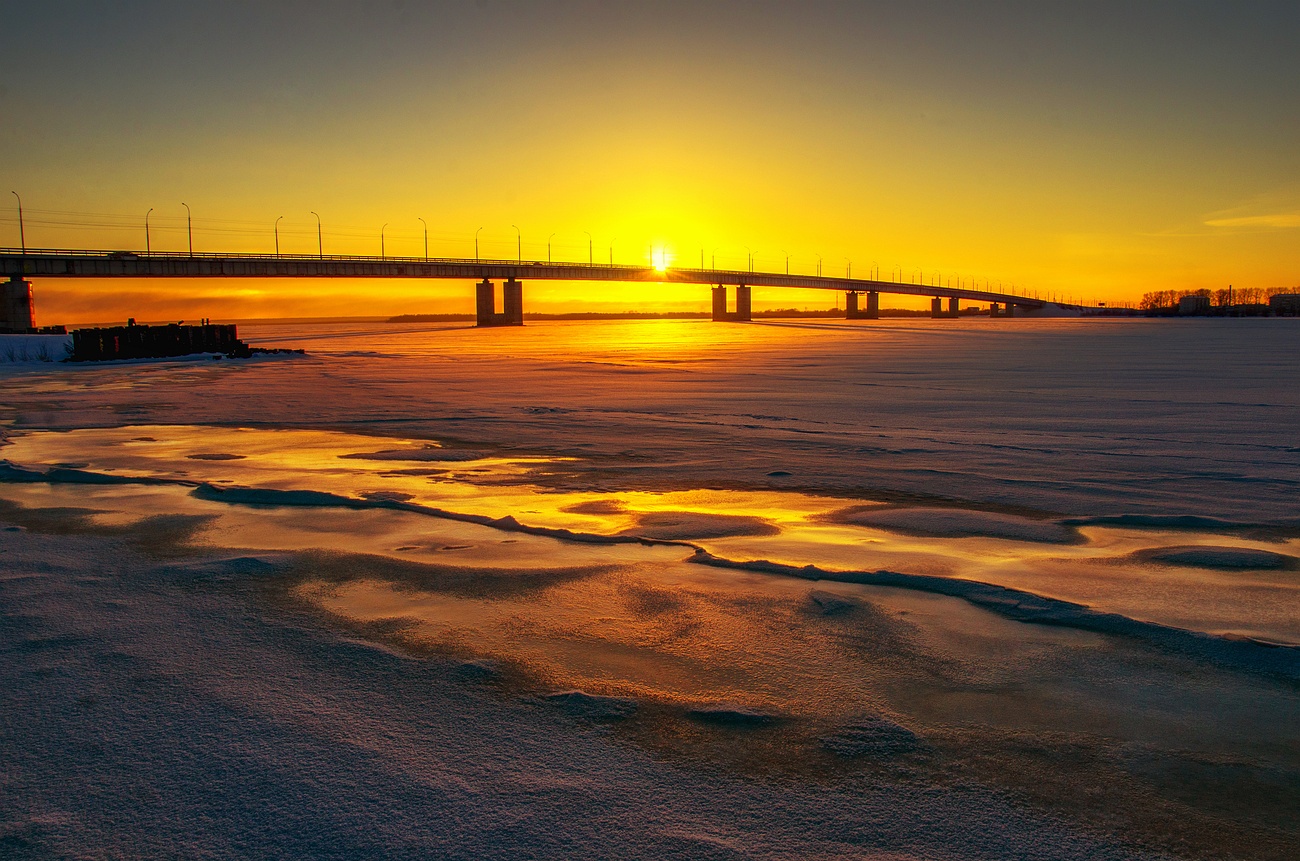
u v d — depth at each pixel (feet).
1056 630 16.49
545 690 13.69
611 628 16.58
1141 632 16.24
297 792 10.57
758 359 139.95
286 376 109.70
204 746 11.74
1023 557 22.17
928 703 13.32
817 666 14.73
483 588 19.17
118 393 83.97
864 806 10.37
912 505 29.66
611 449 43.75
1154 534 24.98
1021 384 85.92
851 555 22.24
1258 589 19.16
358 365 135.33
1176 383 85.51
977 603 18.08
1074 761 11.53
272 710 12.87
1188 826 10.03
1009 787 10.86
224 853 9.39
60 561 21.34
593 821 9.98
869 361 132.16
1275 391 75.61
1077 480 34.09
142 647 15.44
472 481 34.42
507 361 141.49
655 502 30.19
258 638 15.94
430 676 14.20
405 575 20.15
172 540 23.68
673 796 10.56
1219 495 30.83
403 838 9.62
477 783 10.80
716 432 50.29
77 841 9.59
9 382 104.94
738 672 14.46
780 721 12.64
